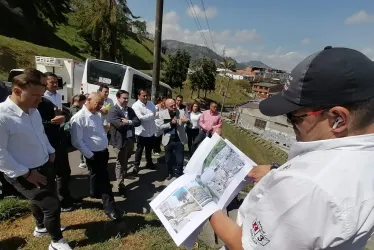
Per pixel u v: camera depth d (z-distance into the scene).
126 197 4.23
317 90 0.74
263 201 0.75
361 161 0.70
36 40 34.38
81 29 33.75
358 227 0.64
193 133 6.95
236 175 1.22
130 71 10.41
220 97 65.38
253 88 83.50
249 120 43.09
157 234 3.05
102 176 3.32
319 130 0.77
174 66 48.88
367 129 0.73
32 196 2.38
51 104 3.40
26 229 2.96
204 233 3.20
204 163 1.29
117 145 4.24
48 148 2.67
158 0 7.93
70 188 4.30
